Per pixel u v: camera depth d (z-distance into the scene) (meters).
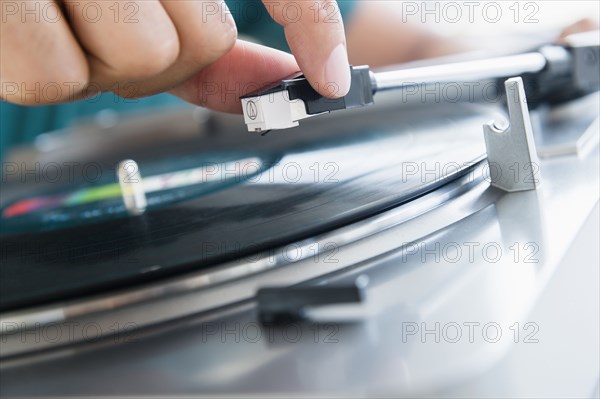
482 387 0.21
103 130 1.39
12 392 0.25
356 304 0.26
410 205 0.39
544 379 0.25
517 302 0.25
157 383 0.24
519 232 0.34
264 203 0.44
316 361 0.23
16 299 0.32
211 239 0.36
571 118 0.59
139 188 0.51
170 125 1.27
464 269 0.29
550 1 1.12
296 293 0.27
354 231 0.36
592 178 0.41
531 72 0.60
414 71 0.49
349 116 0.84
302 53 0.42
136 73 0.46
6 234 0.49
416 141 0.57
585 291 0.33
